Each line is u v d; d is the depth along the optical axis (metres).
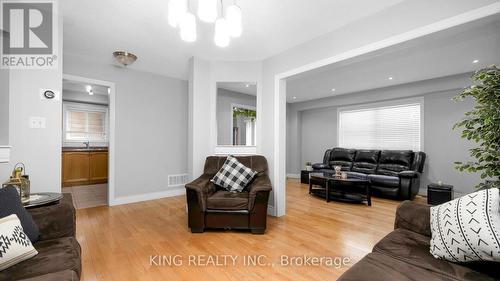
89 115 5.96
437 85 4.32
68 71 3.19
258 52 3.13
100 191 4.62
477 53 3.13
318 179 4.26
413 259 1.18
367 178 4.26
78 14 2.20
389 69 3.83
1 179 1.88
